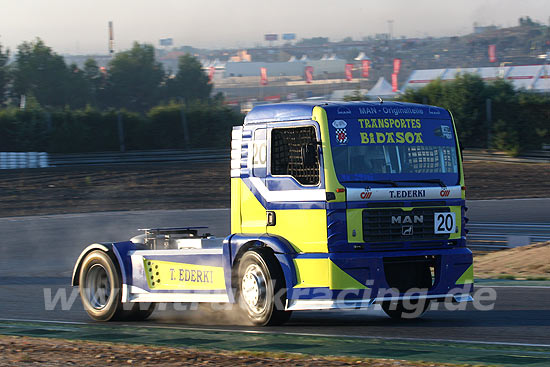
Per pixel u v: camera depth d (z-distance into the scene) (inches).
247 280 703.7
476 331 642.2
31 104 3759.8
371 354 538.0
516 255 1194.6
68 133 3646.7
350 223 665.0
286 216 690.8
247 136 727.7
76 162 3398.1
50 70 7155.5
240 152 733.3
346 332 657.6
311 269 665.0
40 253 1497.3
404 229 685.3
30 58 7140.8
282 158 698.2
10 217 2132.1
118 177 2898.6
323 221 663.1
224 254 717.9
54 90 7155.5
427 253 693.3
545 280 977.5
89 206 2298.2
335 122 674.2
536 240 1427.2
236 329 688.4
